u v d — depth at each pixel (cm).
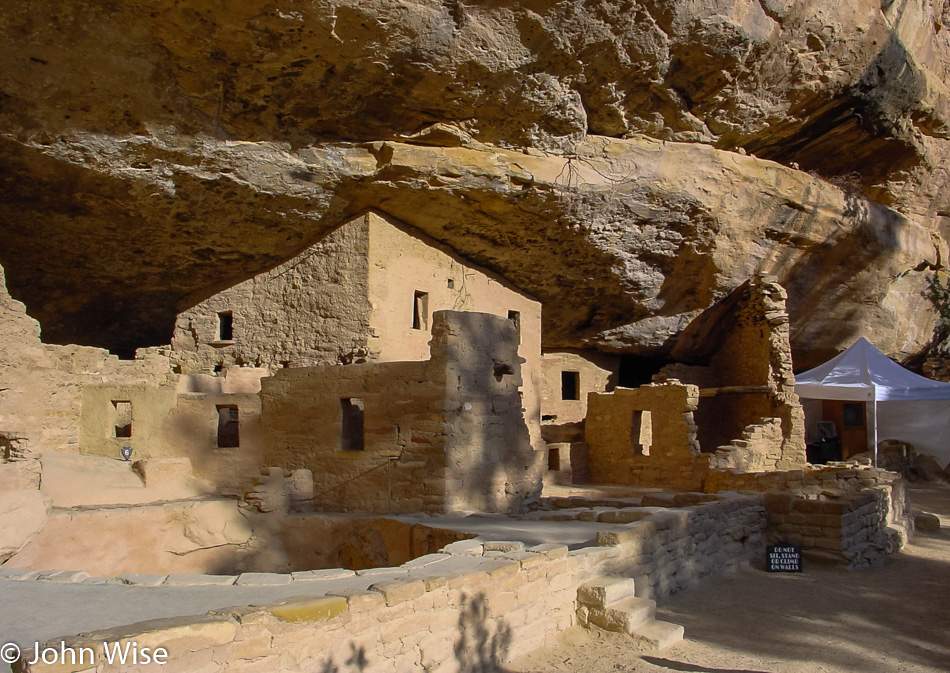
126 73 934
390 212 1309
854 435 2117
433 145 1195
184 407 1073
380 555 803
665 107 1322
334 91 1041
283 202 1216
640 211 1442
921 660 505
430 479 842
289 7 875
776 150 1579
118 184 1093
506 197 1289
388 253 1302
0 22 832
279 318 1356
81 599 422
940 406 1939
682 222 1516
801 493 1041
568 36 1068
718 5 1138
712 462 1369
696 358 1977
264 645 357
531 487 952
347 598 397
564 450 1576
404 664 419
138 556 841
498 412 912
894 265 1861
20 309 1015
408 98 1093
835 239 1731
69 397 1097
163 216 1198
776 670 482
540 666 481
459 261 1471
